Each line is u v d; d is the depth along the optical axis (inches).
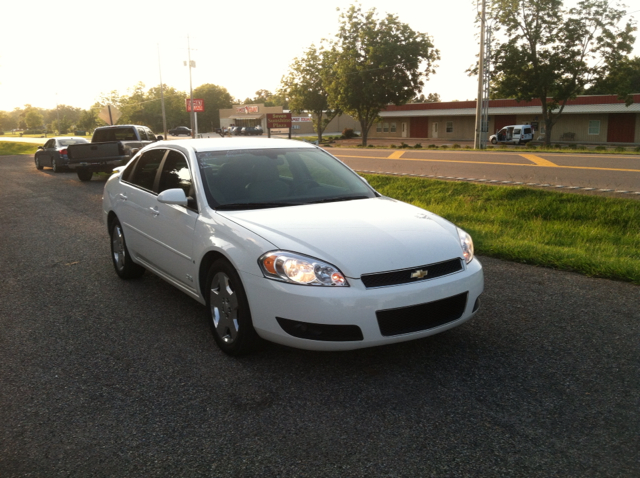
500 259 247.6
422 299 125.9
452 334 156.9
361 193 173.3
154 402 120.3
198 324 168.7
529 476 92.4
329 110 2146.9
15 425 112.0
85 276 226.1
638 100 1649.9
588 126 1782.7
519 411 113.7
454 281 131.3
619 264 220.5
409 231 138.7
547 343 149.3
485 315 171.8
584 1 1364.4
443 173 612.7
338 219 142.9
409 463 96.6
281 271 125.0
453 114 2107.5
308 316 121.6
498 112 1972.2
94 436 107.3
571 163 671.1
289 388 125.8
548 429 106.7
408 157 880.3
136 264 212.8
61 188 588.1
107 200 224.8
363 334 122.5
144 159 204.5
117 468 96.9
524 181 515.2
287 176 171.6
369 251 127.4
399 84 1793.8
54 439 106.5
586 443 101.9
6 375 135.3
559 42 1412.4
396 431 106.9
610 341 149.7
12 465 98.2
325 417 112.7
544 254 243.0
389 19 1798.7
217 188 159.8
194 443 104.1
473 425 108.7
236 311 139.6
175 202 154.5
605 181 497.0
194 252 153.0
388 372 133.2
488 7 1217.4
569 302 183.2
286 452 100.7
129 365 139.7
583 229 346.9
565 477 92.0
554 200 414.6
